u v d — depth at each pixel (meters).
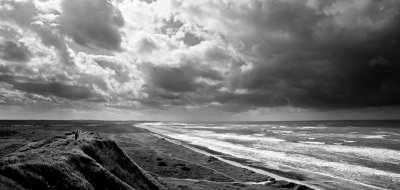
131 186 23.17
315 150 61.41
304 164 46.09
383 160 47.69
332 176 37.53
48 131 91.69
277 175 38.88
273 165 45.97
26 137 65.19
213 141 85.25
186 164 43.03
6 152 29.05
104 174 20.30
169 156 51.53
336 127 174.88
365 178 36.00
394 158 49.47
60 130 101.50
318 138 91.44
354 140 81.62
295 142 79.38
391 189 31.20
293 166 44.78
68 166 18.36
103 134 99.94
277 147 68.38
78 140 24.64
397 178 35.62
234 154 58.16
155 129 161.25
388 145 67.50
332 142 77.19
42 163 16.94
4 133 72.62
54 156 19.14
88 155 22.70
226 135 111.25
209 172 38.62
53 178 16.59
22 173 15.43
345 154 54.62
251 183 34.31
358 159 49.00
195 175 37.12
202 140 88.94
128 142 74.25
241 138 95.75
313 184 33.81
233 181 34.62
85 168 19.75
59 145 23.58
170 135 111.44
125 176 23.92
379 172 39.00
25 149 24.95
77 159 19.88
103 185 19.67
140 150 58.75
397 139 82.75
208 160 47.94
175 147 65.25
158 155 51.94
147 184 25.52
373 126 182.12
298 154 56.50
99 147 25.05
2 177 14.45
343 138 89.06
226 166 43.56
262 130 150.50
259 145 73.12
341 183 33.94
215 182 33.19
